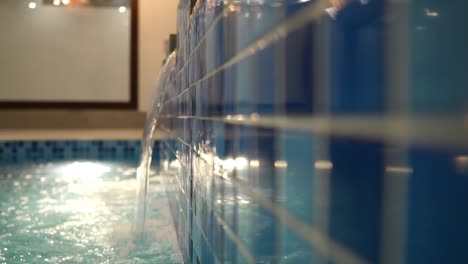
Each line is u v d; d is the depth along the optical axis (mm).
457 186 227
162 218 2150
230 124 675
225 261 733
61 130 5609
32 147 5070
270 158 479
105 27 5742
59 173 3789
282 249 449
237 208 643
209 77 885
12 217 2229
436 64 237
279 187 452
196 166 1141
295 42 402
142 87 5789
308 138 376
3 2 5516
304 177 387
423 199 245
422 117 244
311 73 368
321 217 357
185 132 1465
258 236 534
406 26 255
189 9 1331
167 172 2555
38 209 2410
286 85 424
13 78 5590
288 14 418
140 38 5762
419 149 246
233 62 646
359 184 299
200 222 1056
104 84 5766
